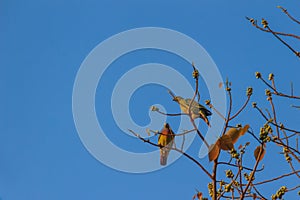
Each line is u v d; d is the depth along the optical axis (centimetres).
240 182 969
